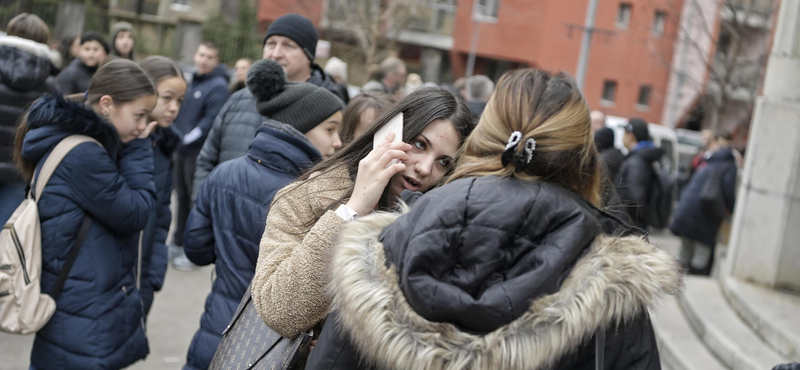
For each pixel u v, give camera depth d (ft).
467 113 7.14
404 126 7.02
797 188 20.40
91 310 10.44
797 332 17.26
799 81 20.54
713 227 28.04
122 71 10.83
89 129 10.37
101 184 10.31
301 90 11.03
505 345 4.74
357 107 13.08
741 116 93.40
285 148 10.15
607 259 4.98
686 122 114.62
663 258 5.16
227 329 7.47
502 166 5.38
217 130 15.75
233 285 10.13
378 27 99.04
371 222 5.52
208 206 10.57
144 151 11.18
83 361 10.37
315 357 5.40
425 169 6.97
